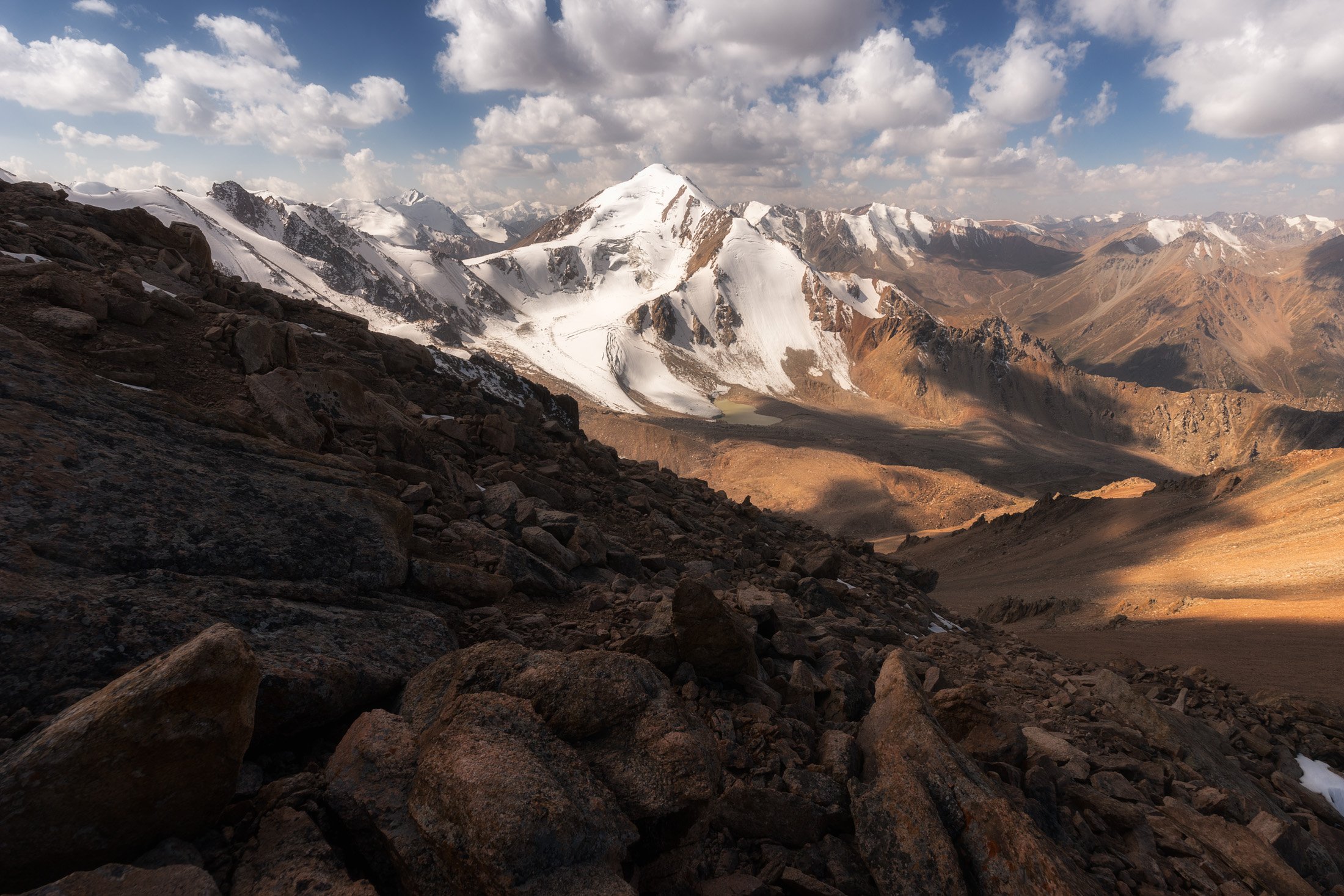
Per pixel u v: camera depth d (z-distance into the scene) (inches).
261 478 308.0
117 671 186.2
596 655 235.6
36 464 235.5
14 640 178.9
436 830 162.9
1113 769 365.7
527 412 962.7
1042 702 498.9
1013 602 2226.9
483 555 392.2
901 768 234.8
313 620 242.4
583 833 168.2
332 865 160.2
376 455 502.9
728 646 310.0
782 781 243.4
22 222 614.5
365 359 762.8
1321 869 325.7
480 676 222.7
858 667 413.7
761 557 750.5
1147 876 273.0
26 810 143.9
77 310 452.1
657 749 211.0
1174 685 721.6
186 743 157.6
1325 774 490.6
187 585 228.8
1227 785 404.2
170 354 473.1
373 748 191.2
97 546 223.5
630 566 514.3
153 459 277.6
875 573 974.4
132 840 153.6
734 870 209.5
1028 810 269.6
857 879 212.2
